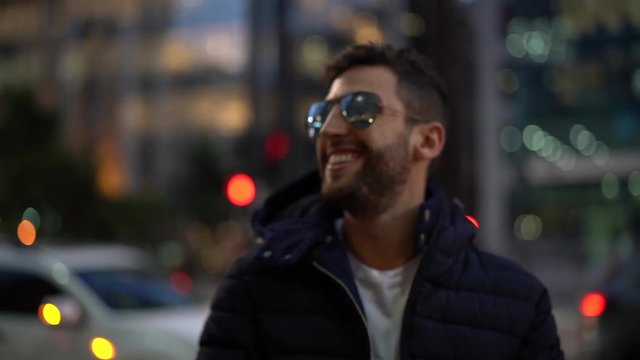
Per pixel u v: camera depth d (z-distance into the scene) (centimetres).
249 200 1569
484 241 1202
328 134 239
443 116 249
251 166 1634
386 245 241
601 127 3816
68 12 6234
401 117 240
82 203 2727
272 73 2783
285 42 2089
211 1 5947
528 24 2762
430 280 233
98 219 2728
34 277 823
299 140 1738
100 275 834
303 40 5072
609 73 3172
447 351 230
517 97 3481
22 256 838
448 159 1014
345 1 5178
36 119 3025
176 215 3803
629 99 3534
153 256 2806
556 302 2045
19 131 2995
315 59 5075
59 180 2694
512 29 2791
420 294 232
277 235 237
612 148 4016
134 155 6025
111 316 792
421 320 231
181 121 5966
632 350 882
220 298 241
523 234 5784
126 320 788
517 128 3628
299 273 234
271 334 233
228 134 5791
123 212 2819
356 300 230
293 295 234
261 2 2809
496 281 238
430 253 235
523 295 238
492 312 234
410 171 242
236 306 238
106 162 5800
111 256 875
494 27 1225
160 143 5997
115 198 2880
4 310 817
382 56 243
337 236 239
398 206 241
